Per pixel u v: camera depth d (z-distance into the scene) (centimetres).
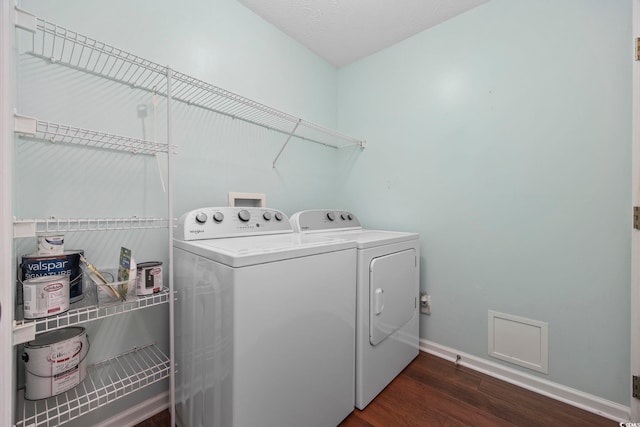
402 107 203
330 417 117
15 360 87
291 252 100
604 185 129
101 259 116
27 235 74
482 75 165
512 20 154
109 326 118
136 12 124
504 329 158
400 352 161
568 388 138
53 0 102
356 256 130
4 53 65
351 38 201
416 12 173
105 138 115
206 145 152
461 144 174
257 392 89
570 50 137
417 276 178
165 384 134
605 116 128
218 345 91
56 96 104
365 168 225
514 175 154
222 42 157
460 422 123
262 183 183
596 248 131
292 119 168
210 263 97
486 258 165
